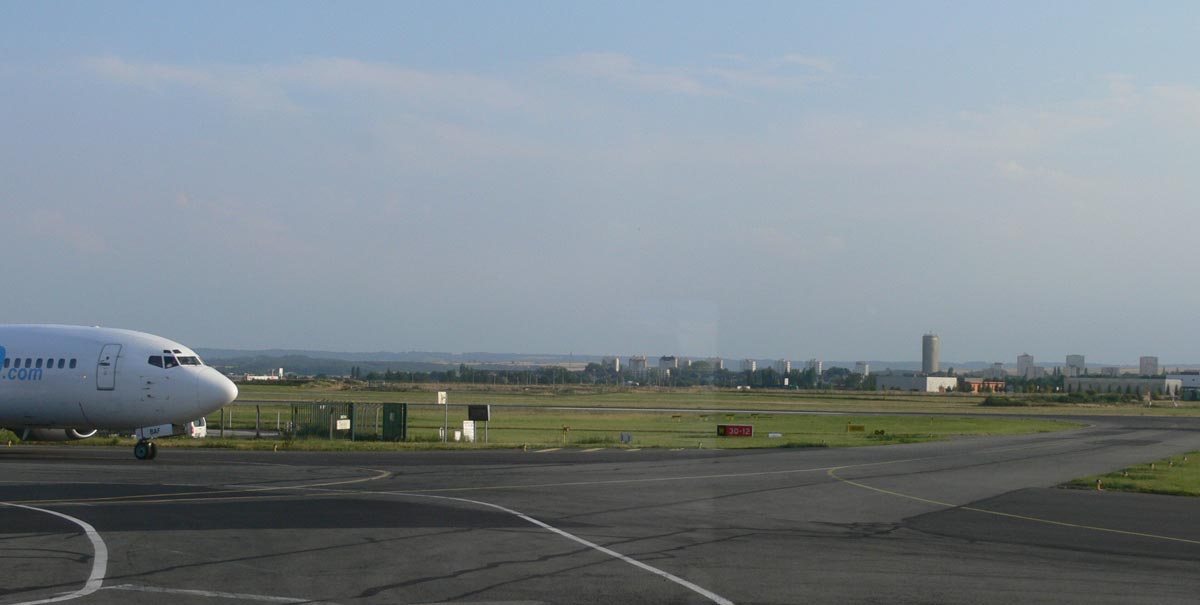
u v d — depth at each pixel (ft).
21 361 134.10
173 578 49.88
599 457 138.10
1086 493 100.99
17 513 73.51
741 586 49.03
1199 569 57.57
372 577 50.49
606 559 56.29
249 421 244.63
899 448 174.81
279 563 54.29
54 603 44.01
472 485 97.60
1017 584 51.31
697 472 117.39
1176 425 305.12
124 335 137.18
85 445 159.12
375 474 108.68
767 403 469.16
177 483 96.58
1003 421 322.75
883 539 66.74
